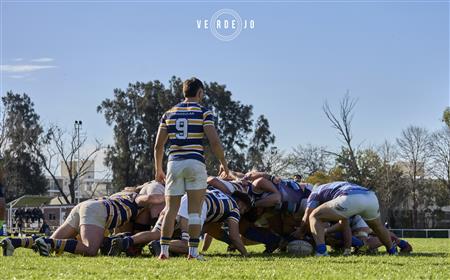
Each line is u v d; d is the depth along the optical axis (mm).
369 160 67438
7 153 70312
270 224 11203
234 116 71500
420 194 75000
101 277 5820
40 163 74062
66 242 8938
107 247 9359
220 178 10609
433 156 72250
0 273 6172
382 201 67188
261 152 72000
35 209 55938
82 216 9359
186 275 5984
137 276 5883
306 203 11094
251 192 10891
